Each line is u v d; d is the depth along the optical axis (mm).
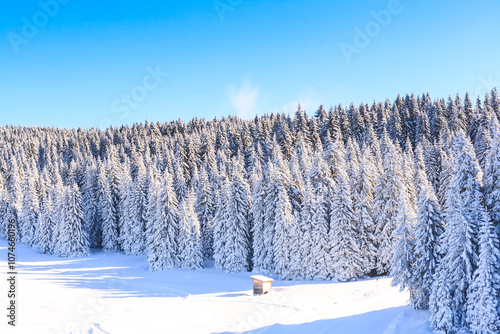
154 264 52531
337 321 27781
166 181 55250
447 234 23188
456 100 115875
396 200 42156
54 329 28594
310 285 39906
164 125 170250
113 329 28703
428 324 23250
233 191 51719
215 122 160625
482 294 20281
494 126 23688
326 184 48938
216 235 52438
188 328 28953
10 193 81750
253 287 39312
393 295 33781
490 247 20766
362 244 42719
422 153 70000
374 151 77875
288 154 87562
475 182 23219
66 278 48125
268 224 47625
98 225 73812
